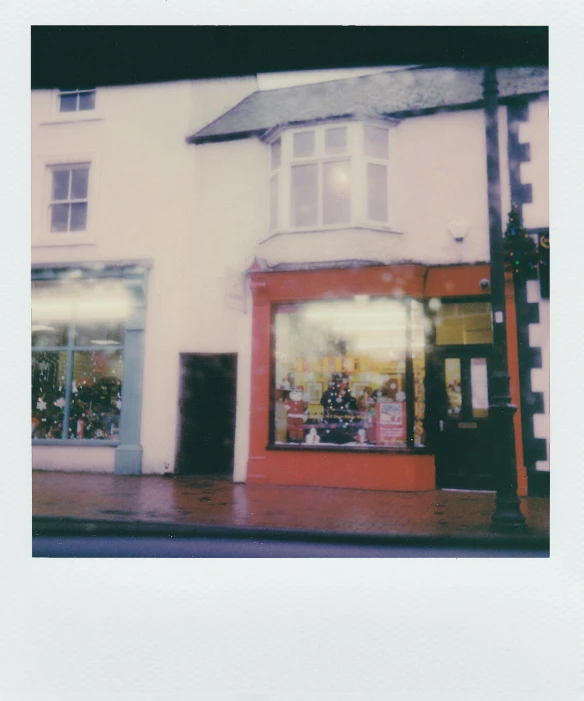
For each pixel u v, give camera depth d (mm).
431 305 8188
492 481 7840
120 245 9180
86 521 5898
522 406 7633
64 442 9125
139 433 8930
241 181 8922
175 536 5715
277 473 8258
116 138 9352
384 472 7906
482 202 8031
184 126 9211
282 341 8570
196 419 9078
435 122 8281
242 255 8805
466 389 8055
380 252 8141
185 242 9016
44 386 9289
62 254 9273
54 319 9344
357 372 8266
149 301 9039
